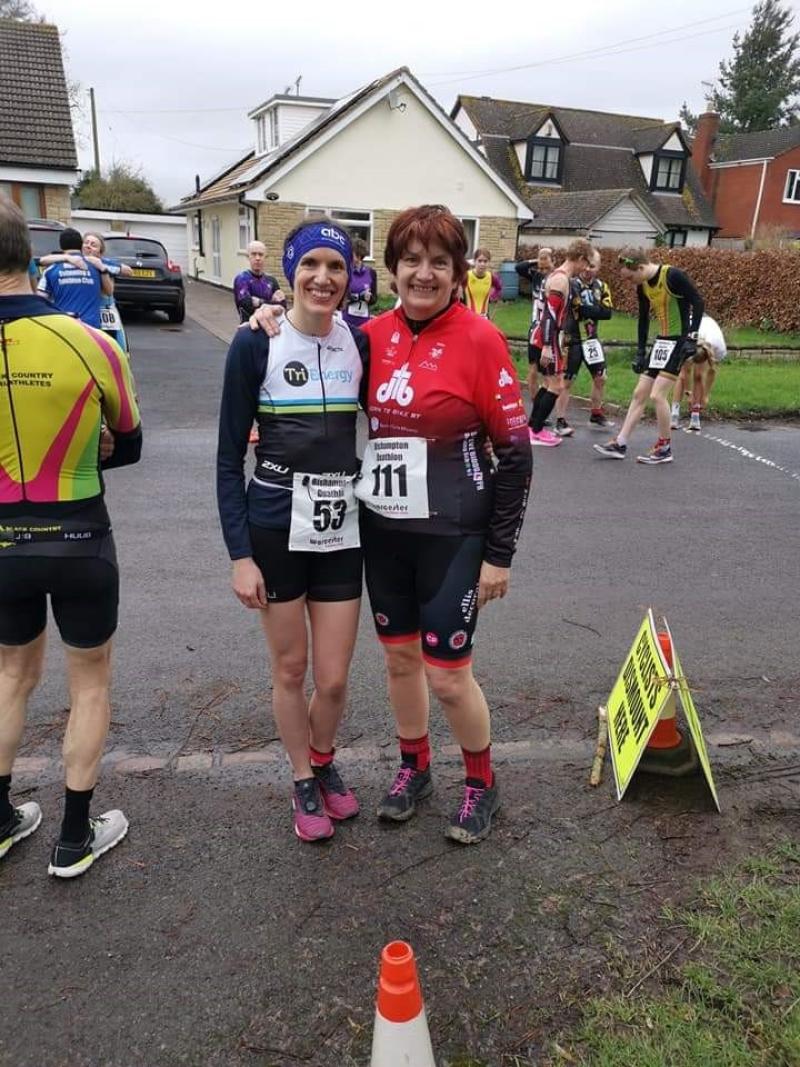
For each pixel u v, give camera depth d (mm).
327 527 2391
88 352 2166
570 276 8234
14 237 2037
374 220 22219
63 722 3209
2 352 2074
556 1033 1948
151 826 2656
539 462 7457
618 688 3201
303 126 26547
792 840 2600
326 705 2604
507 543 2412
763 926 2242
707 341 8484
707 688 3574
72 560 2234
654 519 5914
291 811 2744
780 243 26156
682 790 2830
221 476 2391
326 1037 1944
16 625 2334
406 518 2383
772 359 14102
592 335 8680
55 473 2193
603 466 7371
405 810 2707
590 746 3135
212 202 26078
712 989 2041
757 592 4652
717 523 5852
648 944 2197
